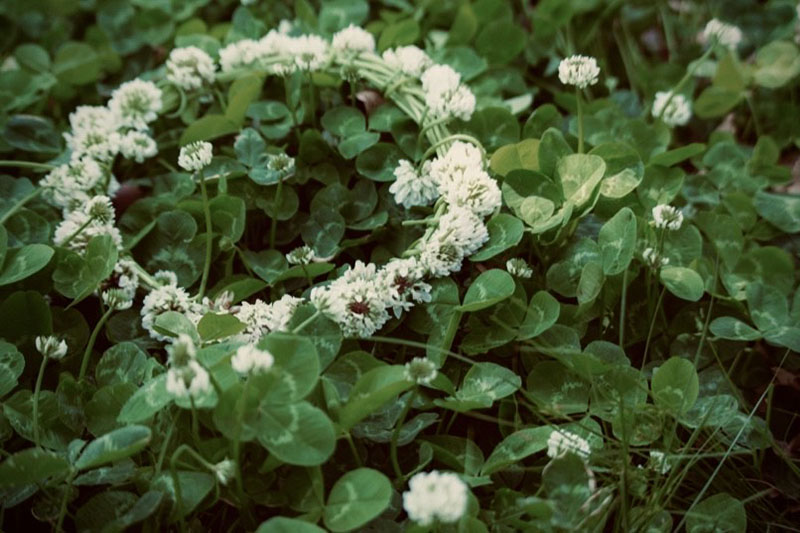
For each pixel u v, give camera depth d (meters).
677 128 0.86
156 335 0.66
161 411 0.62
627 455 0.62
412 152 0.73
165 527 0.59
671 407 0.64
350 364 0.62
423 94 0.74
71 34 0.92
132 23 0.90
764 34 0.89
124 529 0.58
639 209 0.73
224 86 0.80
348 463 0.62
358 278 0.64
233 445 0.57
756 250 0.73
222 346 0.62
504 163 0.70
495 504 0.61
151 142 0.74
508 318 0.66
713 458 0.66
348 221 0.72
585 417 0.64
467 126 0.75
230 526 0.62
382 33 0.83
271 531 0.55
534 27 0.88
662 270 0.69
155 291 0.66
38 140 0.78
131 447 0.56
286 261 0.71
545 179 0.69
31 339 0.66
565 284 0.68
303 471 0.59
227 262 0.71
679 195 0.78
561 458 0.59
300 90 0.77
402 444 0.61
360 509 0.57
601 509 0.59
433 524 0.58
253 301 0.71
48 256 0.67
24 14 0.91
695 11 0.94
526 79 0.88
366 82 0.77
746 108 0.87
